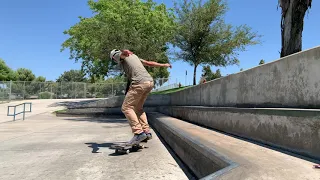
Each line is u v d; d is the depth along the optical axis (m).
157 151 5.35
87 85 39.94
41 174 3.83
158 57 19.92
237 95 5.58
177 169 3.99
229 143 3.95
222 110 5.63
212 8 27.17
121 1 22.39
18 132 9.35
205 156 3.27
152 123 11.02
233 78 5.80
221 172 2.37
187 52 29.02
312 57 3.32
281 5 6.81
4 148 6.01
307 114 3.03
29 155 5.19
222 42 28.45
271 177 2.19
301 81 3.52
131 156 4.90
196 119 7.66
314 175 2.24
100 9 24.75
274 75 4.18
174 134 5.36
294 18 6.51
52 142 6.87
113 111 17.81
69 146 6.20
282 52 6.77
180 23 27.70
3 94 33.41
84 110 18.25
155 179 3.49
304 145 3.07
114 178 3.56
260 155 3.06
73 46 30.41
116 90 40.25
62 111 18.56
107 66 26.39
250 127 4.39
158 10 24.81
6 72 60.84
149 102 17.23
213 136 4.76
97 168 4.09
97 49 20.33
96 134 8.46
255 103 4.79
